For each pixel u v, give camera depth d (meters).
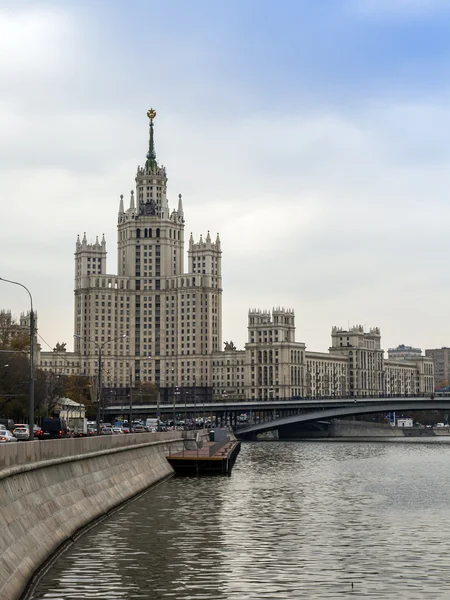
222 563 55.72
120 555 57.91
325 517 79.75
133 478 100.56
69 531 62.19
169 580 50.47
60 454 66.31
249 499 96.25
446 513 83.19
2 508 48.72
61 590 47.69
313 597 46.59
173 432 154.75
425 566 55.03
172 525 72.88
